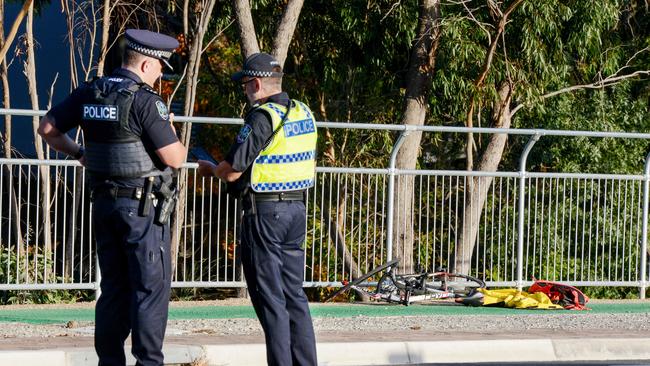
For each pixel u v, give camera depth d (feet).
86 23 149.07
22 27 182.39
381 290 112.06
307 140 64.95
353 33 164.25
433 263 114.62
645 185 120.57
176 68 177.37
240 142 62.64
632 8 184.24
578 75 183.62
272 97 64.80
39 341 78.07
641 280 121.19
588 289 129.08
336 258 111.86
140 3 153.99
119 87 59.41
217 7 164.66
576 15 163.02
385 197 112.16
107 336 61.77
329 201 111.14
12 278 104.53
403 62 173.88
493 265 116.67
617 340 85.30
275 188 63.72
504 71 162.40
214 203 109.19
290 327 65.62
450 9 163.12
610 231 119.75
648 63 185.26
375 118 176.14
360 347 78.74
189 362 73.77
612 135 115.44
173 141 59.88
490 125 171.94
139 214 59.67
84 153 61.57
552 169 183.42
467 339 83.15
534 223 117.80
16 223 102.32
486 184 115.96
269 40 170.09
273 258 63.93
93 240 105.19
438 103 174.50
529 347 83.15
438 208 114.52
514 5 151.53
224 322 92.63
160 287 60.44
